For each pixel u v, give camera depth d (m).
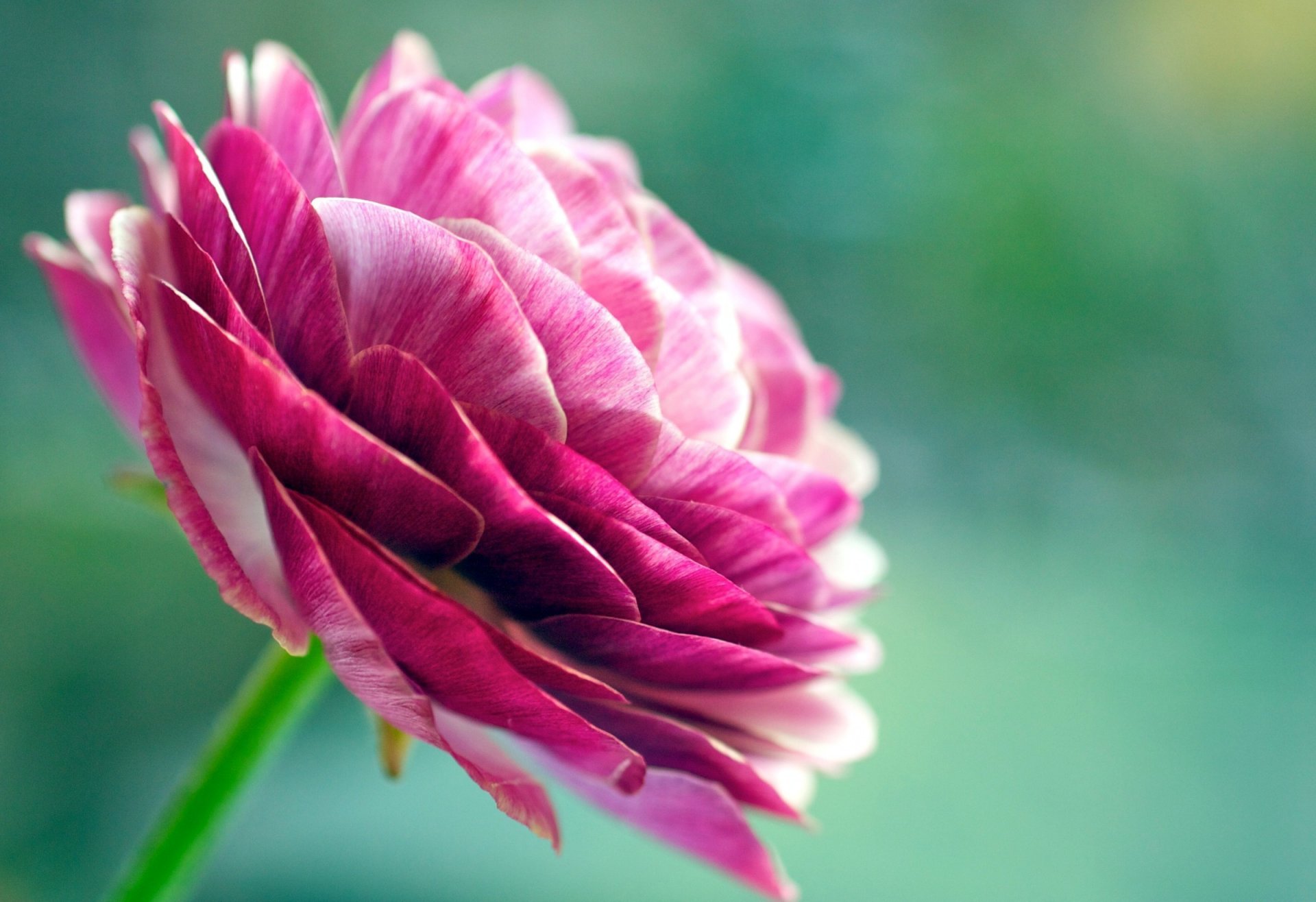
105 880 0.85
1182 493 1.81
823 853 0.90
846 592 0.28
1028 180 2.02
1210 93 2.11
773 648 0.26
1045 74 2.13
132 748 0.92
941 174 2.05
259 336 0.24
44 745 0.88
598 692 0.25
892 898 0.86
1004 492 1.80
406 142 0.25
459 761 0.24
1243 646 1.29
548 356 0.24
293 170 0.25
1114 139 2.09
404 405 0.24
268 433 0.24
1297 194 2.07
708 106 1.98
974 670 1.16
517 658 0.24
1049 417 1.94
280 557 0.25
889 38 2.09
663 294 0.25
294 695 0.28
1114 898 0.90
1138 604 1.38
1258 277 2.03
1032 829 0.95
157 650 0.95
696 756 0.26
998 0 2.12
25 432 1.04
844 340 1.97
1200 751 1.07
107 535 0.97
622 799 0.27
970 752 1.03
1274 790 1.04
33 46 1.37
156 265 0.26
